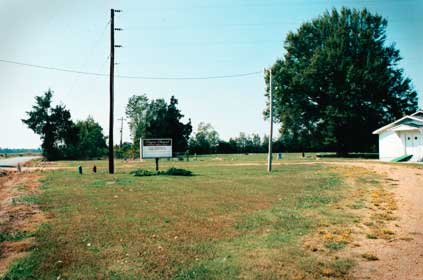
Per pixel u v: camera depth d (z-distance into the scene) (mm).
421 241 8062
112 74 27734
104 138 94625
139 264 6719
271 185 18500
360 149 57156
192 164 40750
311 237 8516
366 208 11977
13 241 8297
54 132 79000
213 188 17453
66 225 9766
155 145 29750
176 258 7035
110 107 27797
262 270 6383
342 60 50375
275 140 93688
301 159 48281
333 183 18969
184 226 9609
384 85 49000
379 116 51031
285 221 10172
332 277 6082
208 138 117688
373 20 53656
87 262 6840
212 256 7152
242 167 33250
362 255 7152
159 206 12594
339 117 49625
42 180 22953
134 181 20969
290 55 57969
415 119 37469
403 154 38812
